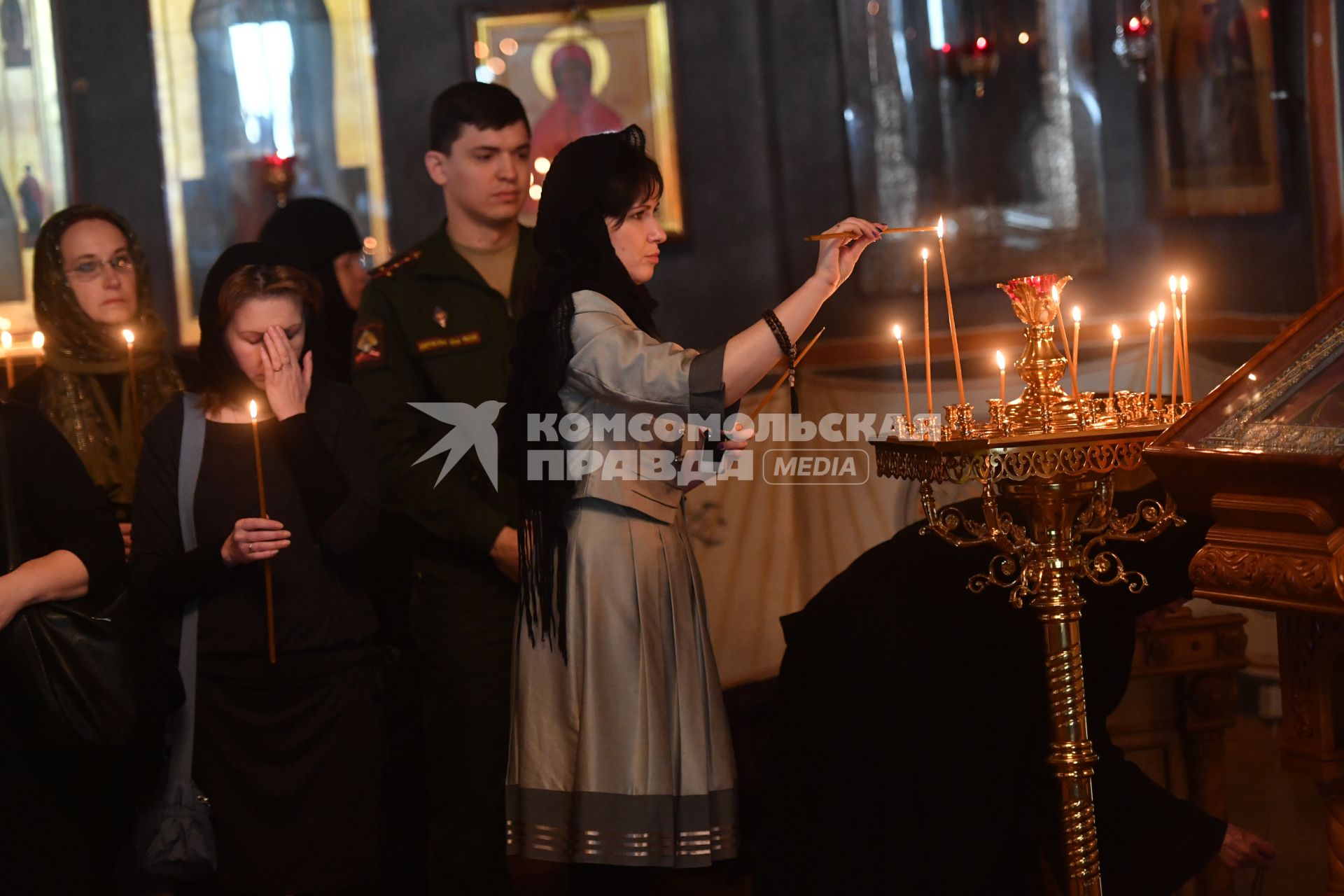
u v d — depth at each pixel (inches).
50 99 257.6
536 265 145.2
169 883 148.6
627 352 127.4
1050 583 115.5
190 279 266.7
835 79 269.0
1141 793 131.9
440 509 171.9
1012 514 140.7
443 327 178.2
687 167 275.6
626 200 135.1
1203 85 238.2
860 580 144.7
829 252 122.3
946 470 106.6
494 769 171.8
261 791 145.8
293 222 233.9
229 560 143.7
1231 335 241.1
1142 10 249.1
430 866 173.9
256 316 150.0
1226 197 236.7
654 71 271.9
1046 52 258.7
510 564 168.7
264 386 152.6
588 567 137.1
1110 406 115.2
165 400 176.1
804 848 142.1
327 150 268.8
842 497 255.8
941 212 263.1
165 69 262.8
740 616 249.6
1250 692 247.9
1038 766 134.6
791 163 272.8
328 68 267.3
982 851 132.9
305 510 149.2
